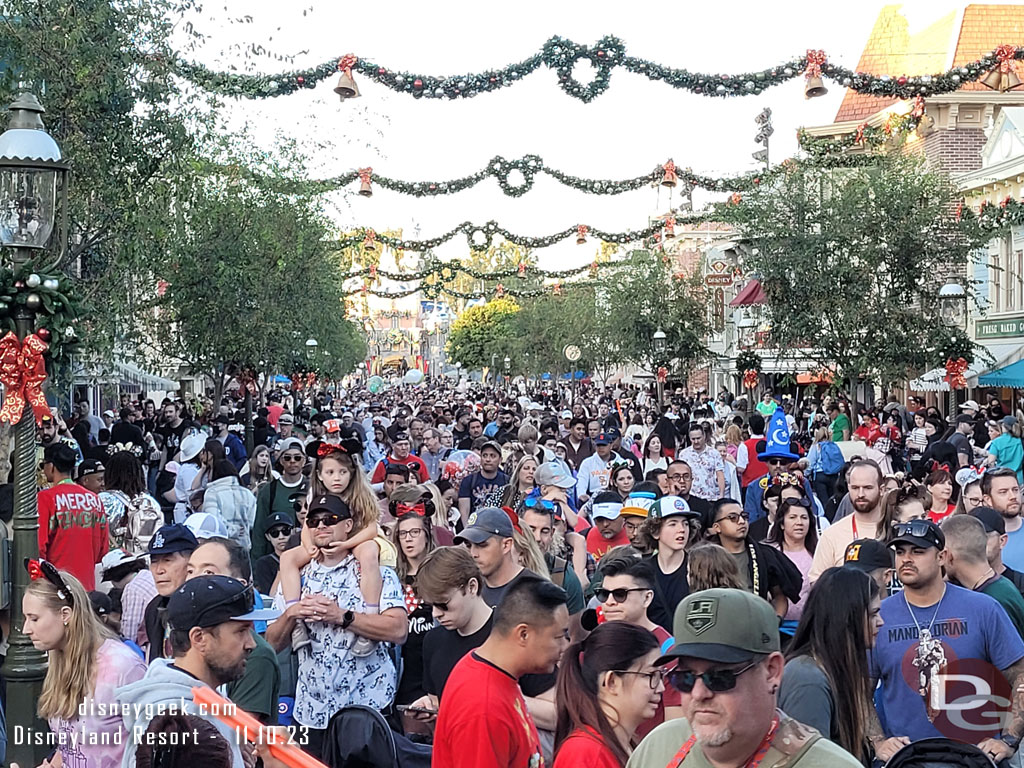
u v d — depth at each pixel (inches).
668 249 2679.6
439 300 6560.0
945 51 1882.4
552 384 3388.3
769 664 136.3
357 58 614.9
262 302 1016.2
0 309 306.2
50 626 205.6
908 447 834.8
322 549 255.4
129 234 600.1
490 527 280.8
